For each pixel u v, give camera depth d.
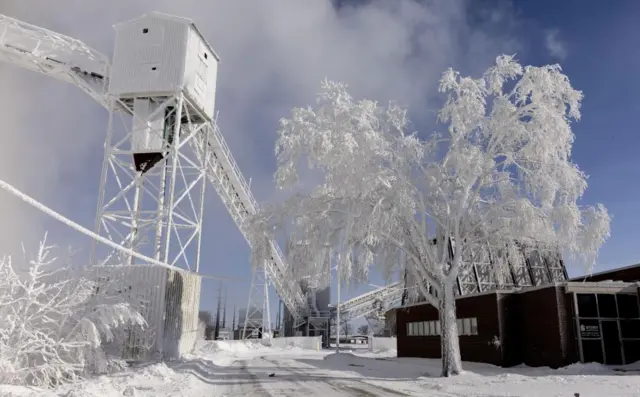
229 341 60.81
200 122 32.72
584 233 20.59
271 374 22.31
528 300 26.62
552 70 21.44
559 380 17.88
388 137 22.97
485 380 18.88
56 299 14.72
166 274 23.92
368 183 21.02
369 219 20.97
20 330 12.48
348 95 22.56
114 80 28.86
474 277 35.03
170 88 28.34
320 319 69.56
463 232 24.06
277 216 22.86
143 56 28.97
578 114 21.39
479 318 29.12
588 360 23.61
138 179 28.84
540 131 20.78
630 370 21.45
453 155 22.48
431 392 16.12
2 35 28.75
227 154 35.03
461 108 21.61
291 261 23.19
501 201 22.72
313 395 14.74
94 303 16.73
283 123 22.67
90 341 14.69
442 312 22.25
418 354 37.50
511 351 26.94
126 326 21.30
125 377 16.14
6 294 12.49
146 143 28.45
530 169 22.50
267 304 65.81
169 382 16.06
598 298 24.58
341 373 23.73
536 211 21.38
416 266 24.20
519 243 25.45
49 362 14.13
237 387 16.86
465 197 22.50
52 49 29.67
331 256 23.61
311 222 22.91
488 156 22.42
